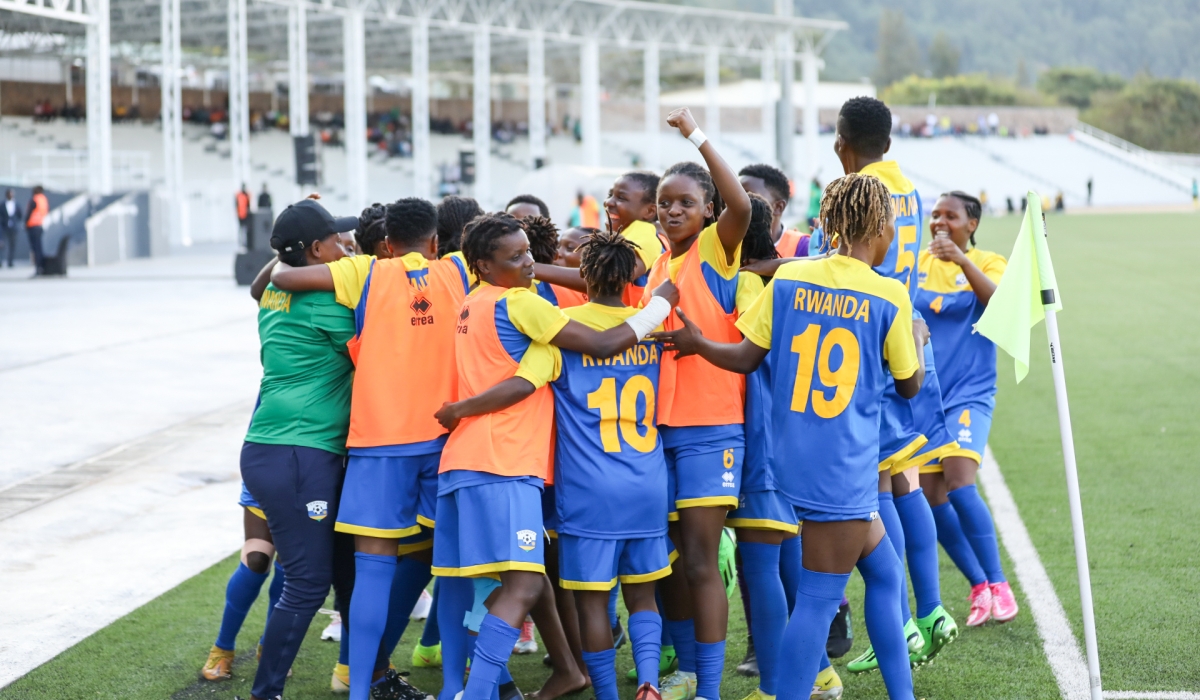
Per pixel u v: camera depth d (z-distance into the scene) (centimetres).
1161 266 9288
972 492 1841
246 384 4281
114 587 2033
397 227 1559
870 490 1346
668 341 1412
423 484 1510
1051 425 3466
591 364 1434
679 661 1552
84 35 14288
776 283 1384
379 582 1479
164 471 2914
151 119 16175
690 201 1479
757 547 1509
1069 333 5566
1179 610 1806
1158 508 2447
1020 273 1414
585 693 1593
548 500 1504
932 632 1551
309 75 19788
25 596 1981
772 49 18825
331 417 1519
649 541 1434
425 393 1503
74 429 3453
